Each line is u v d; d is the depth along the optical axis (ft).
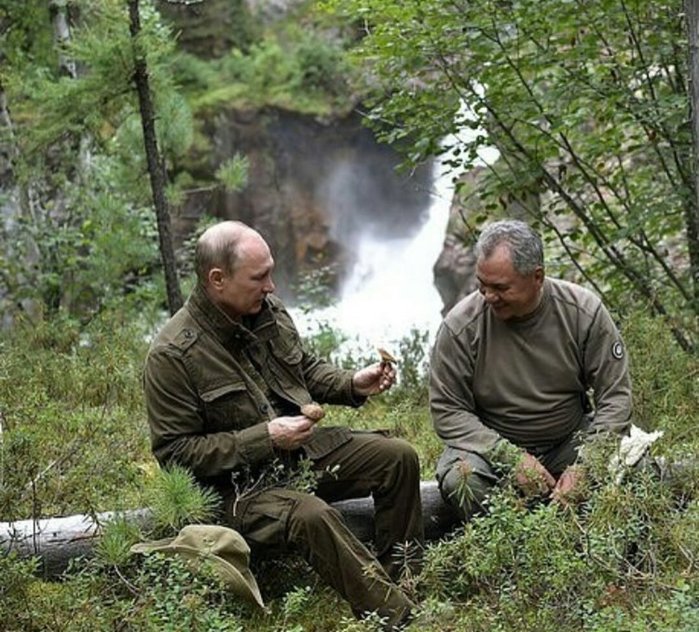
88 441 19.70
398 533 15.46
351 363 26.18
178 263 43.42
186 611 13.08
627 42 25.16
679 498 15.94
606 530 13.64
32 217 37.19
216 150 64.39
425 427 21.45
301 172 67.41
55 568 15.31
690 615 11.60
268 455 14.62
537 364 15.90
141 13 30.01
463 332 16.03
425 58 24.70
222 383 14.97
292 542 14.48
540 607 13.07
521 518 14.10
